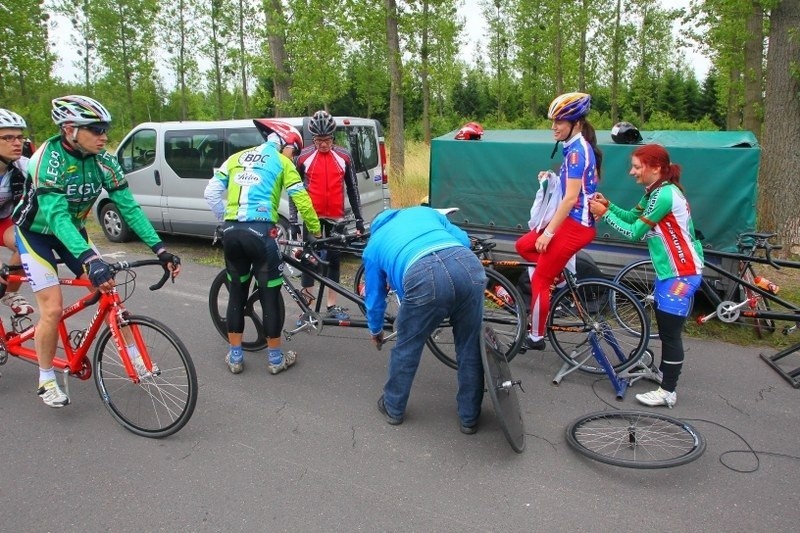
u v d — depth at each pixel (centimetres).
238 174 424
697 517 289
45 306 366
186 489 311
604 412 382
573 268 473
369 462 336
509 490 311
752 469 329
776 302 508
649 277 566
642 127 2859
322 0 1156
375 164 862
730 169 542
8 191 409
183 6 2333
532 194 630
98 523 285
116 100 2681
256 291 476
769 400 410
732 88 1850
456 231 365
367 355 488
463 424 366
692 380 441
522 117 3334
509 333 466
